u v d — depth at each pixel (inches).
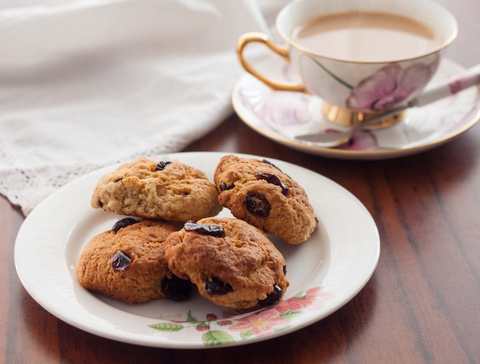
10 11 25.3
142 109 24.0
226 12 26.4
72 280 17.0
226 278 16.0
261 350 16.0
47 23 25.1
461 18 27.8
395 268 18.0
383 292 17.4
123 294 16.6
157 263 16.7
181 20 26.1
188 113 23.3
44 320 16.7
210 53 26.5
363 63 20.8
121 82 25.3
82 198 19.3
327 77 21.4
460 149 22.0
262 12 28.4
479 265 18.1
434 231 19.1
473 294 17.3
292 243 18.0
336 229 18.3
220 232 16.5
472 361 15.8
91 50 25.6
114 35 25.7
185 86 24.5
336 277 17.0
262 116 22.4
